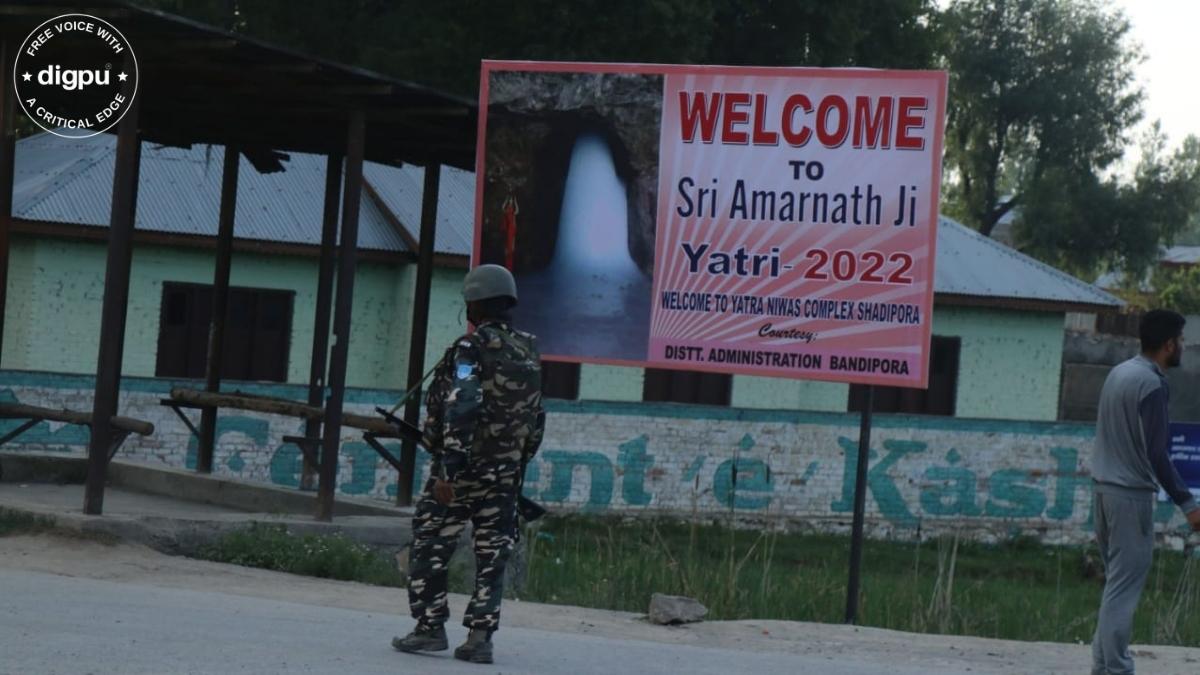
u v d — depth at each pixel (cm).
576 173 1619
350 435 2481
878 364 1519
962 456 2973
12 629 901
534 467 2688
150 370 3009
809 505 2870
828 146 1538
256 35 4044
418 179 3488
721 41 4300
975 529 2975
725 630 1266
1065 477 3038
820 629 1305
